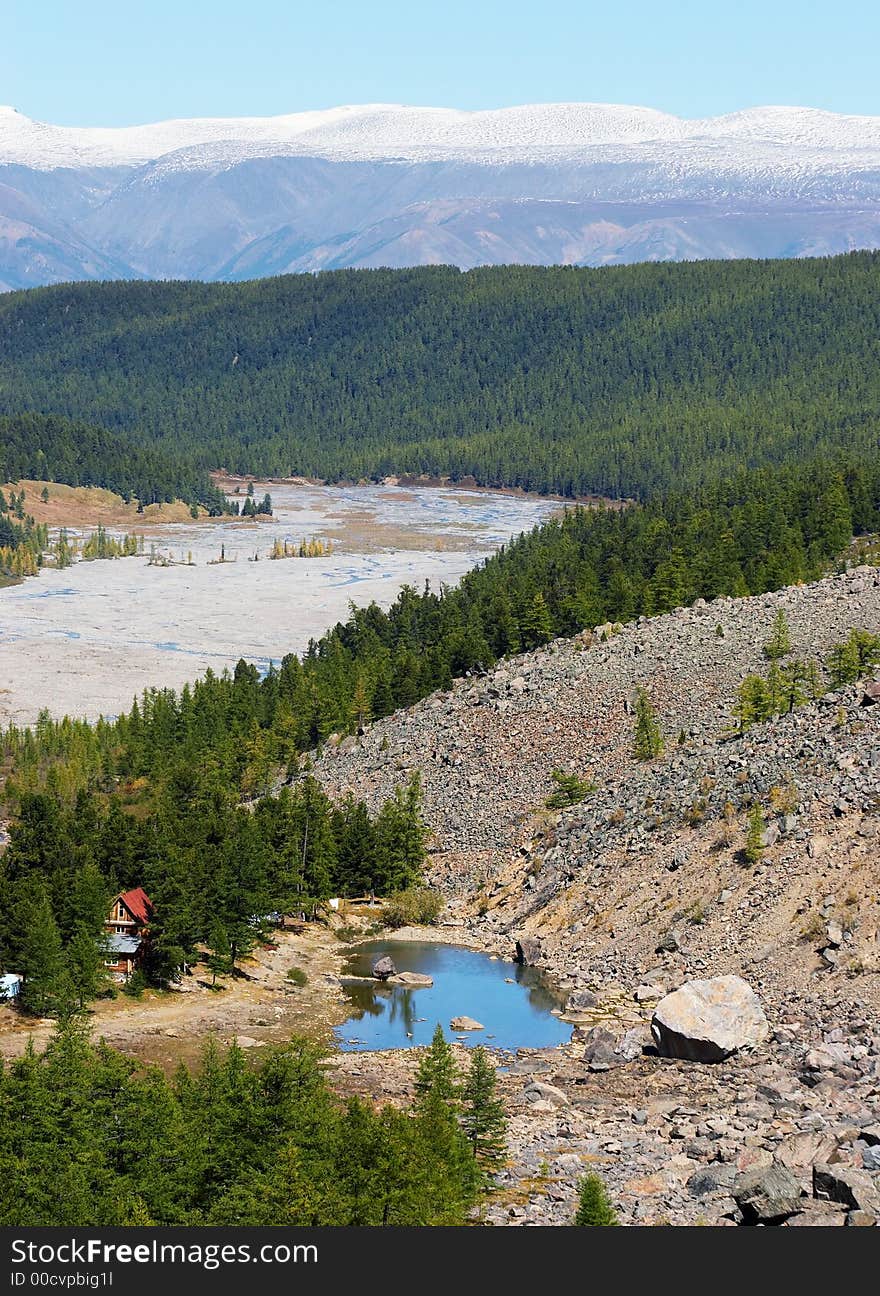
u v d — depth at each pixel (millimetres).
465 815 158000
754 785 124000
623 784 143500
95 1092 69562
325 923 137875
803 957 99125
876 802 111188
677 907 114812
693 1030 89688
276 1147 67062
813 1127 72938
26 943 104562
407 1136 66000
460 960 122500
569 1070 90438
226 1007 108438
